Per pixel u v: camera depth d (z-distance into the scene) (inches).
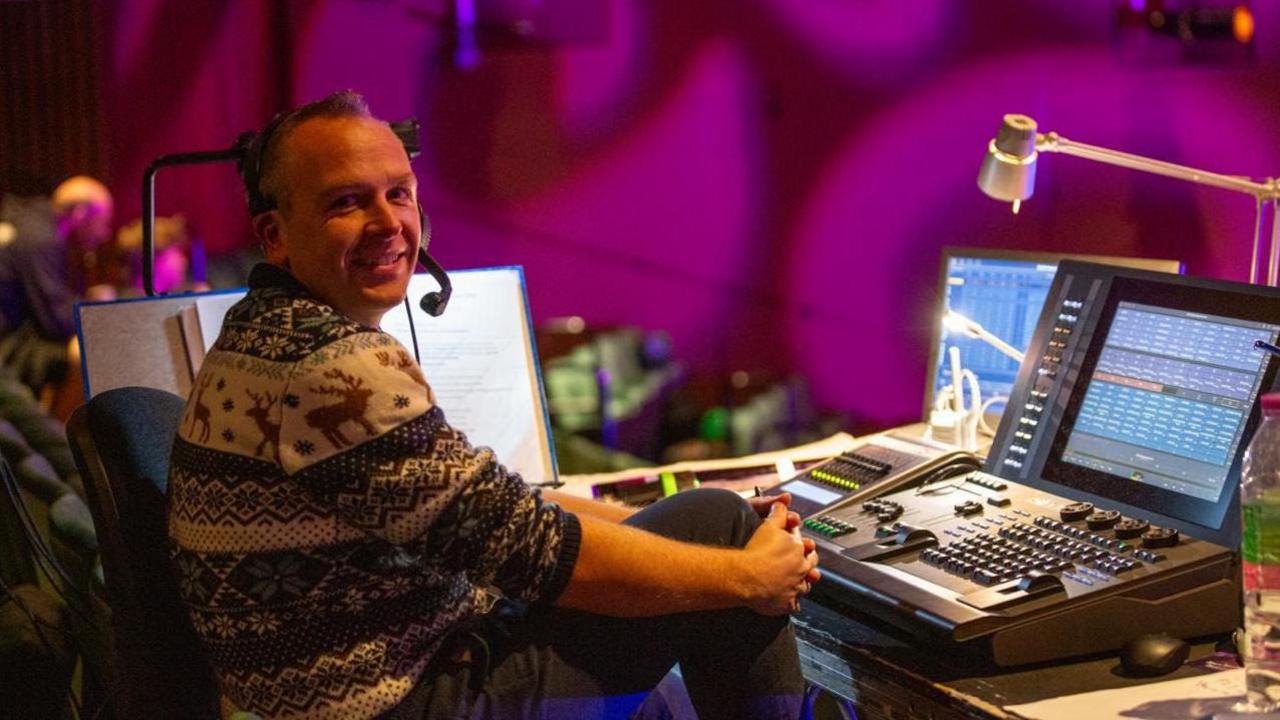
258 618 56.1
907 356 206.8
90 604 80.7
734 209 228.4
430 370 91.6
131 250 235.3
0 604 81.5
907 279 202.2
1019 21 166.7
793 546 63.6
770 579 61.9
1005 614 60.7
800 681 66.3
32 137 293.4
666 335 238.1
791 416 211.2
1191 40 132.0
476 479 55.7
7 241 218.2
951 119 187.5
